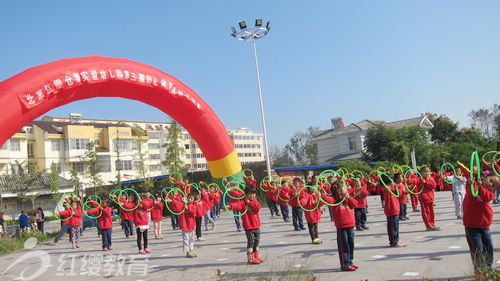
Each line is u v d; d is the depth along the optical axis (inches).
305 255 331.3
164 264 353.7
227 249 407.2
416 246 324.8
